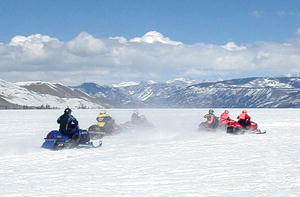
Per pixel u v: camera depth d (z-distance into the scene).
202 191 10.03
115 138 25.89
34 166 14.45
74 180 11.70
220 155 16.91
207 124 31.23
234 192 9.87
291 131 31.66
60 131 20.34
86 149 19.67
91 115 88.31
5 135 29.00
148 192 9.97
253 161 15.01
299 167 13.48
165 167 13.86
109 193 9.91
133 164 14.61
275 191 9.85
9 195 9.83
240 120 29.31
